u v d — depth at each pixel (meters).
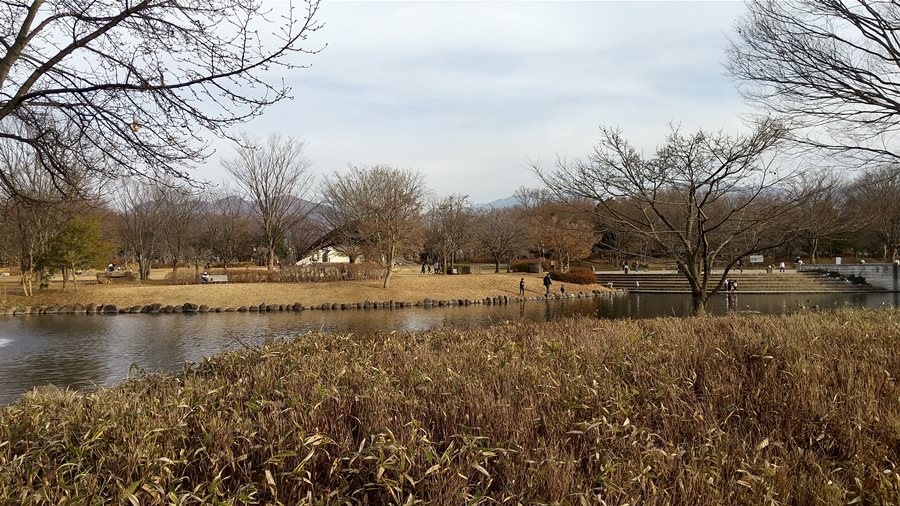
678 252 10.94
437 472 2.64
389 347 5.98
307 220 51.56
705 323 7.56
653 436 3.36
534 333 7.25
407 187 35.25
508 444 3.01
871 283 37.06
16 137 5.23
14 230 26.22
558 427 3.39
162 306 25.66
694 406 3.92
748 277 38.69
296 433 3.01
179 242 38.81
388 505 2.42
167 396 4.02
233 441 2.98
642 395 4.04
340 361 4.89
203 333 18.14
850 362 4.89
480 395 3.74
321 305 27.31
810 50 8.94
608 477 2.77
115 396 4.16
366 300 28.84
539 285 36.59
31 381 10.98
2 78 4.44
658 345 5.77
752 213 9.35
